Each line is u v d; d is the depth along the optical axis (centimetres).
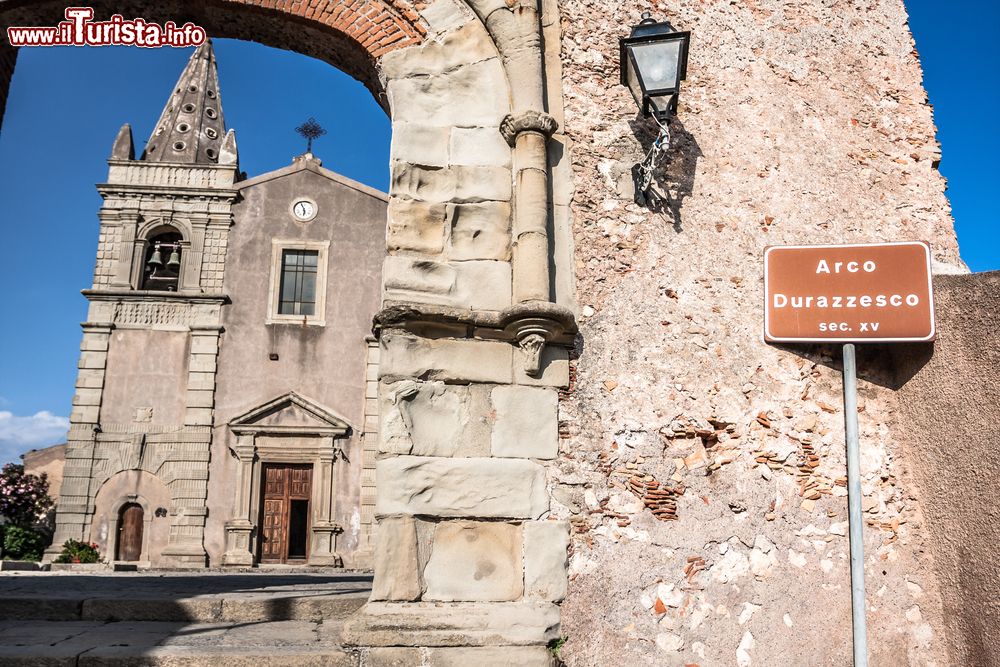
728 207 547
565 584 441
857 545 447
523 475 450
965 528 471
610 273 507
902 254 515
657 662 442
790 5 614
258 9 540
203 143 2862
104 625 484
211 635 446
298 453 2231
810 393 515
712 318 516
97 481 2141
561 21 561
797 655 459
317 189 2478
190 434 2191
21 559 2181
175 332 2283
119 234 2372
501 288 484
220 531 2138
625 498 466
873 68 612
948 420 488
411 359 455
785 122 578
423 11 537
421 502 436
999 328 464
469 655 409
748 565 471
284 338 2317
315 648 410
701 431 491
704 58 582
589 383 480
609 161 533
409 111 514
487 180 505
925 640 479
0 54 555
